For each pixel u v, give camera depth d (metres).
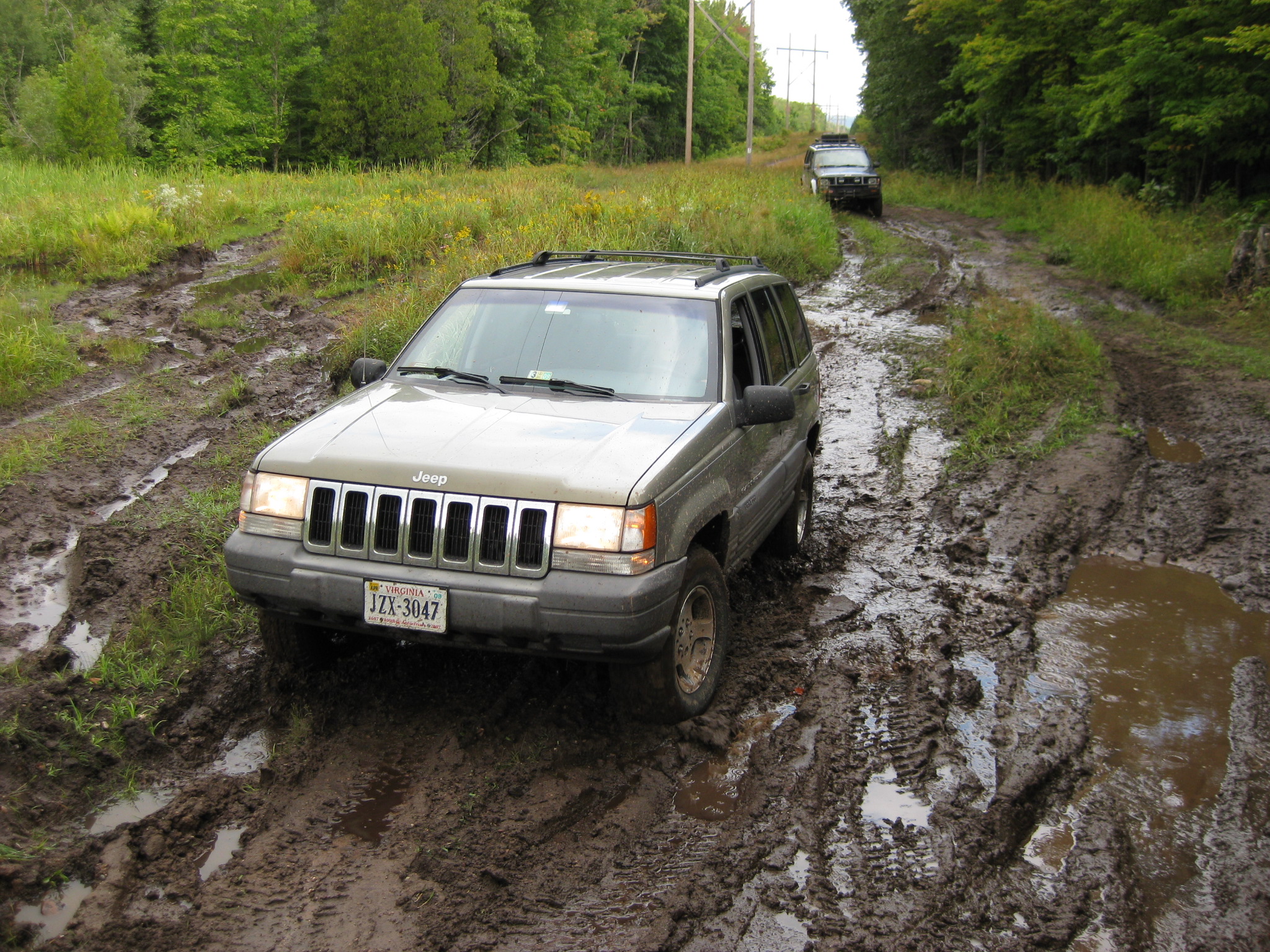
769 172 32.44
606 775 3.64
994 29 26.59
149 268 13.65
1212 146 19.78
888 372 10.53
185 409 8.18
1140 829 3.45
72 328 10.34
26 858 3.05
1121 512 6.71
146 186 19.08
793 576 5.74
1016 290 14.93
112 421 7.79
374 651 4.43
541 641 3.46
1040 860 3.28
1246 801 3.61
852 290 15.14
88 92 28.25
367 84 31.45
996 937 2.90
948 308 13.40
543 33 45.50
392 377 4.66
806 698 4.31
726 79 84.19
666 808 3.48
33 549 5.48
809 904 3.01
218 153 32.75
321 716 3.93
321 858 3.12
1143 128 23.42
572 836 3.28
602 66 56.50
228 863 3.11
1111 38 22.31
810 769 3.75
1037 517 6.61
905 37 34.84
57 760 3.55
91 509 6.15
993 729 4.11
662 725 3.95
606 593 3.38
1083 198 22.38
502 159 38.44
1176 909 3.05
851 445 8.27
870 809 3.53
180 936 2.77
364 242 13.85
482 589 3.44
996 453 7.91
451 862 3.11
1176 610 5.33
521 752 3.74
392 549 3.57
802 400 5.72
